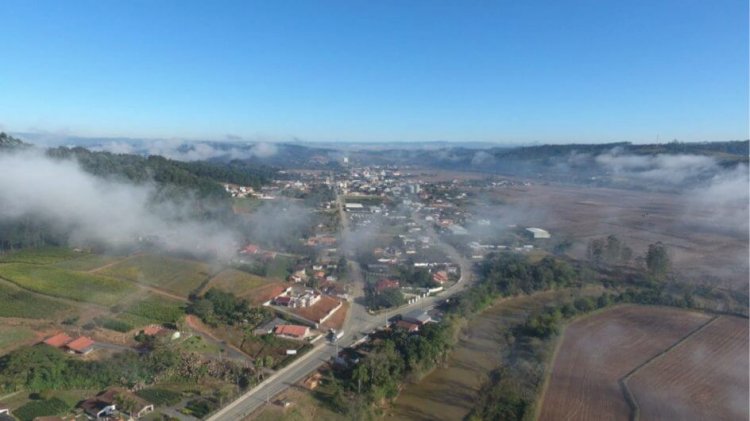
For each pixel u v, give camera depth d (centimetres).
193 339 11906
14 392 9388
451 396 10056
